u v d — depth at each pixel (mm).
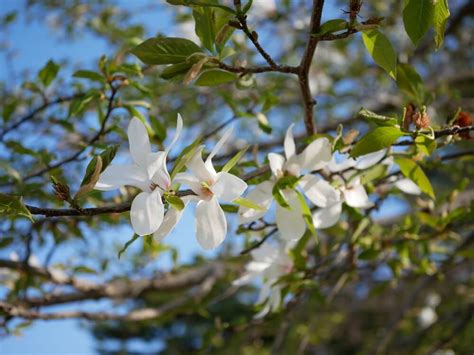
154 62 792
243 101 1359
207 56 782
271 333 1989
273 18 1649
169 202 694
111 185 697
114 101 1065
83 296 1329
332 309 2555
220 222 713
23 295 1258
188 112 1757
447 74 2172
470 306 1746
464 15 1955
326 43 1938
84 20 1825
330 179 885
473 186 2020
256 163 884
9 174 1133
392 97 1901
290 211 814
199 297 1447
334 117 2082
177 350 3459
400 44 1986
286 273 1000
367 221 1034
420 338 1925
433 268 1189
